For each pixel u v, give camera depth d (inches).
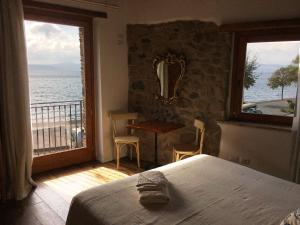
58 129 157.5
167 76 151.1
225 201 67.8
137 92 165.8
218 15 131.0
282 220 57.7
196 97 143.8
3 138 113.4
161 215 60.9
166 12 146.8
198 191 72.9
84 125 160.6
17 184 114.7
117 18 156.6
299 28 114.1
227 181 79.2
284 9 113.7
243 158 130.0
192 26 139.6
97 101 159.2
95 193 70.5
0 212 104.3
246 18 123.6
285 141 116.7
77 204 67.4
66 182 132.5
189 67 143.6
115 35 157.3
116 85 162.4
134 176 81.9
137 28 158.9
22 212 104.6
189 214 61.6
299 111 107.9
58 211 105.6
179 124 148.9
